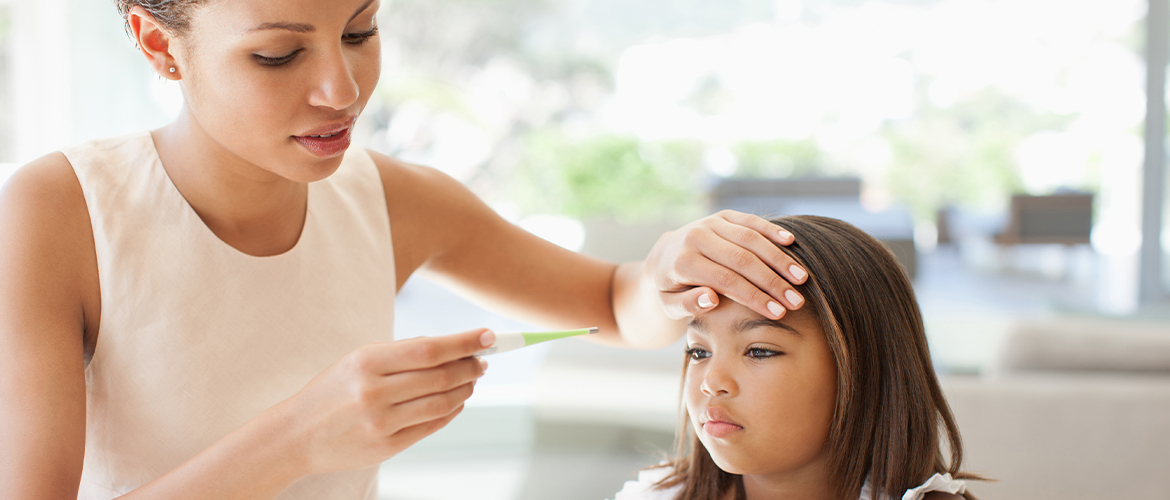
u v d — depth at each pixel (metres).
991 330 2.36
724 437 0.78
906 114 6.17
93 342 0.73
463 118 6.23
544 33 6.22
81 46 4.25
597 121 6.33
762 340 0.77
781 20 6.16
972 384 1.39
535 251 0.96
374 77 0.67
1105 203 5.78
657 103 6.28
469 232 0.93
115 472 0.75
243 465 0.60
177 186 0.73
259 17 0.58
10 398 0.62
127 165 0.73
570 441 2.03
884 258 0.83
